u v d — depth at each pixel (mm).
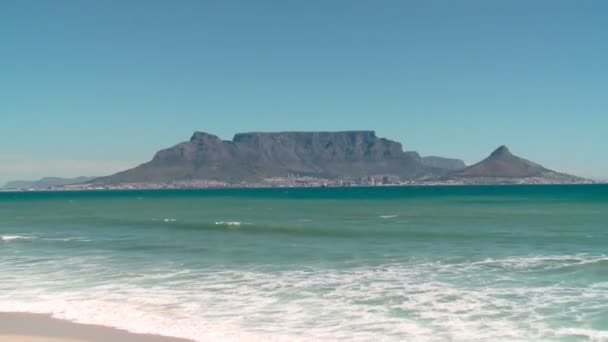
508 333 13234
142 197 161250
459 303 16172
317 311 15461
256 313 15266
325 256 25609
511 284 18688
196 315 15102
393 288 18312
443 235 33656
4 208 85500
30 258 25844
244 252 27172
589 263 22391
